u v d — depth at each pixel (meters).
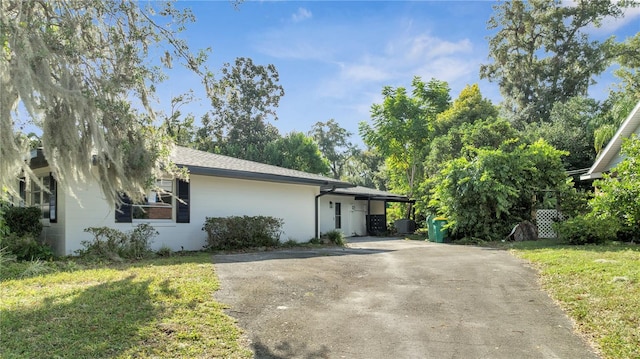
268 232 12.41
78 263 8.18
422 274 7.62
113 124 5.54
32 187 11.52
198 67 6.18
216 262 8.54
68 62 5.18
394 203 25.83
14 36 4.54
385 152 24.39
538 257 8.55
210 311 4.98
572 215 13.74
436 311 5.30
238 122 35.16
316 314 5.14
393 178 27.03
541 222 14.08
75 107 5.12
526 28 31.58
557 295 5.75
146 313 4.73
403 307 5.49
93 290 5.68
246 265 8.13
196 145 29.08
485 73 33.91
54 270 7.34
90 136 5.42
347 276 7.45
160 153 6.17
